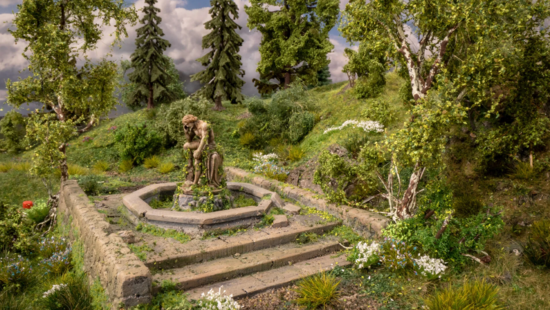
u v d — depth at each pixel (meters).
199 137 7.88
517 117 7.27
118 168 15.68
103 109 11.35
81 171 14.20
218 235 6.94
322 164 8.36
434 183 6.31
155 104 22.89
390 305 4.91
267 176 11.66
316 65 21.20
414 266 5.50
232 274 5.64
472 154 8.30
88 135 19.58
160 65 22.31
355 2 6.96
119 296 4.55
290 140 15.55
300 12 20.14
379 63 15.19
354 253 6.12
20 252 8.18
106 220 7.34
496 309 4.42
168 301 4.79
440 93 6.06
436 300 4.48
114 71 11.19
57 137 9.71
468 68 5.89
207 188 7.66
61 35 9.95
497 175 7.78
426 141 5.77
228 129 18.52
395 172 7.01
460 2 5.93
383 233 6.43
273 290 5.33
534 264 5.66
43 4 10.02
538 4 6.21
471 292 4.55
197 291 5.18
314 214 8.27
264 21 21.34
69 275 6.20
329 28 20.83
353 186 8.79
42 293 6.04
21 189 12.95
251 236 6.85
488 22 5.84
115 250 5.38
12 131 19.58
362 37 7.26
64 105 10.80
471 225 5.84
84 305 5.14
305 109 16.48
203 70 21.39
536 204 6.75
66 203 9.32
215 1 20.16
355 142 10.70
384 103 8.11
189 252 5.97
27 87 9.93
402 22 6.79
